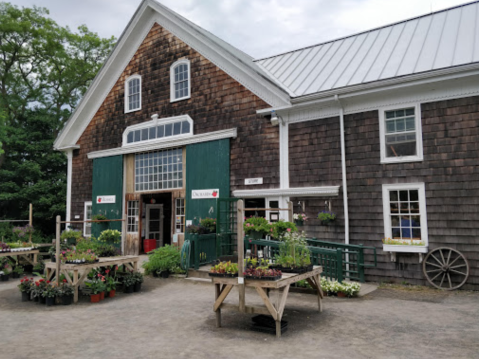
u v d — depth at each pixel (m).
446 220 8.61
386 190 9.40
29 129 23.73
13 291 9.14
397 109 9.46
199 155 12.60
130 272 8.85
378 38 12.18
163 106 13.94
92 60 27.39
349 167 9.95
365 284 9.10
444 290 8.34
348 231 9.77
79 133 16.62
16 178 23.19
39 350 4.91
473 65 8.23
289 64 12.95
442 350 4.67
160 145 13.63
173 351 4.77
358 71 10.59
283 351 4.69
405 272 9.00
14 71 25.17
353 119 10.02
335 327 5.65
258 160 11.43
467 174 8.48
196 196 12.50
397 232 9.28
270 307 5.27
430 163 8.91
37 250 11.76
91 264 8.00
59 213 22.59
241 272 5.48
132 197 14.61
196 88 13.03
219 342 5.07
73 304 7.56
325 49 13.05
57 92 26.59
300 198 10.61
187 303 7.40
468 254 8.31
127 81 15.20
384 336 5.22
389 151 9.55
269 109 11.12
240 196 11.52
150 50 14.56
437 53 9.66
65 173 24.06
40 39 24.62
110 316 6.58
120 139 15.17
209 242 10.73
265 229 8.96
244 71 11.81
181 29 13.61
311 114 10.66
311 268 6.31
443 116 8.86
